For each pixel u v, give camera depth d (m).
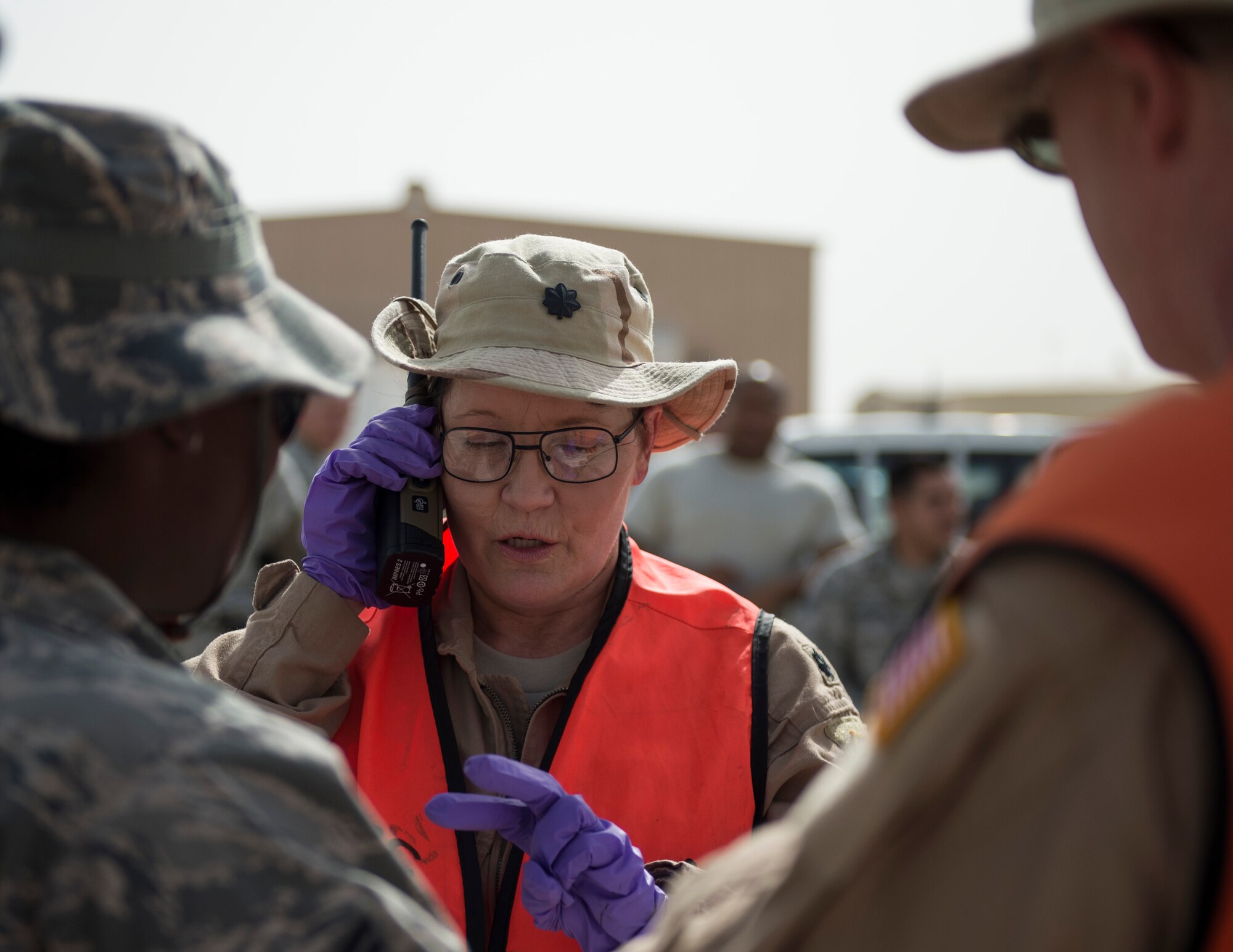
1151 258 0.76
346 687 1.60
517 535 1.52
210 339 0.85
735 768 1.52
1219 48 0.70
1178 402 0.68
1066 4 0.74
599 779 1.50
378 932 0.78
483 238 16.56
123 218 0.82
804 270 18.89
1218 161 0.71
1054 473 0.70
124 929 0.73
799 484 4.77
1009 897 0.62
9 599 0.80
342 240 16.47
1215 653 0.60
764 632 1.61
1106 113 0.77
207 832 0.75
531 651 1.64
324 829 0.81
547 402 1.51
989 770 0.65
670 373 1.61
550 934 1.43
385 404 6.13
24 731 0.74
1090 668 0.63
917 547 3.98
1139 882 0.60
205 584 0.95
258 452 0.96
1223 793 0.58
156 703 0.78
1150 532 0.63
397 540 1.53
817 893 0.69
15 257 0.80
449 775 1.53
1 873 0.72
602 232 17.67
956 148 1.01
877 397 23.27
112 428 0.79
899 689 0.69
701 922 0.79
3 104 0.82
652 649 1.58
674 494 4.73
